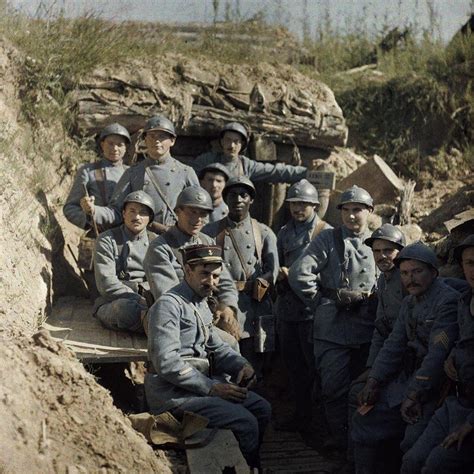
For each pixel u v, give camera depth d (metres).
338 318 4.46
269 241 4.77
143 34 6.40
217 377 3.88
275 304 5.04
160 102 5.81
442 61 7.18
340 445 4.51
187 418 3.53
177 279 4.23
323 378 4.48
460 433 3.29
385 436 3.84
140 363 4.82
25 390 3.11
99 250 4.52
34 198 5.15
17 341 3.34
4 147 5.17
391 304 4.09
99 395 3.30
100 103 5.76
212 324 3.92
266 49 6.93
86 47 5.92
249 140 5.95
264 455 4.53
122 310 4.34
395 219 5.63
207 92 5.94
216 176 4.96
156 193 4.90
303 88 6.16
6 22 5.98
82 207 4.82
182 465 3.41
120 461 3.14
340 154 6.45
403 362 3.84
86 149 5.78
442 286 3.71
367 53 7.69
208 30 6.67
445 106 6.86
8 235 4.45
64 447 3.05
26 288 4.22
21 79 5.73
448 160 6.64
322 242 4.54
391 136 6.84
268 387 5.23
